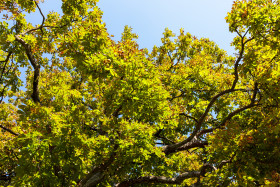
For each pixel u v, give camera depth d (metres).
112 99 6.76
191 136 7.82
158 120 7.61
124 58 6.70
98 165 6.76
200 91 11.66
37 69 7.73
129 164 7.14
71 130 5.59
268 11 6.19
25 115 5.47
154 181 7.65
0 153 7.82
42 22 7.88
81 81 10.86
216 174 6.70
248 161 6.45
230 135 6.85
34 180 5.09
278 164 6.52
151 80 6.73
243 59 6.85
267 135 6.61
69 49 6.24
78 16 7.88
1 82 9.00
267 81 6.60
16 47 8.00
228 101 10.34
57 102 6.65
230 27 6.68
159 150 6.86
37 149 5.01
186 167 11.99
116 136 6.77
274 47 6.39
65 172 5.71
